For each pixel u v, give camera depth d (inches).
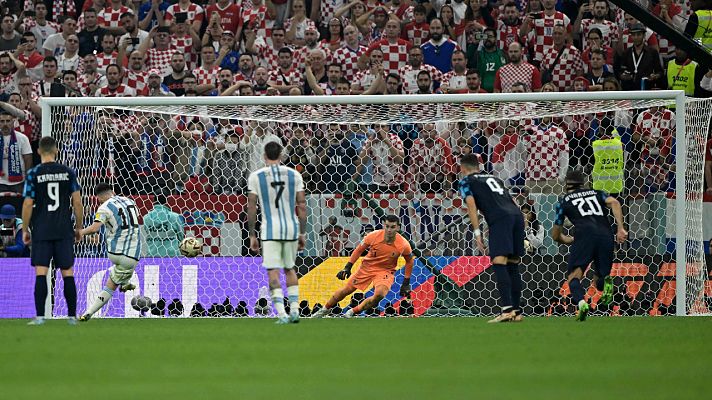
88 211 2246.6
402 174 2283.5
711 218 2235.5
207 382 879.7
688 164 2169.0
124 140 2316.7
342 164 2303.2
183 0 2974.9
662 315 2087.8
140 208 2272.4
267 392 809.5
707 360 1059.3
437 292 2133.4
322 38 2970.0
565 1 2908.5
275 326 1624.0
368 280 2018.9
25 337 1382.9
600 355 1109.7
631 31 2662.4
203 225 2282.2
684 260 2041.1
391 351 1160.8
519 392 803.4
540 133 2320.4
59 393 807.7
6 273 2169.0
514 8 2812.5
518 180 2338.8
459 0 2888.8
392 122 2244.1
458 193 2245.3
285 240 1640.0
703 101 2169.0
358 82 2706.7
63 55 2918.3
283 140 2365.9
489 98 2050.9
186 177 2319.1
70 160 2210.9
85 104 2103.8
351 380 888.3
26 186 1685.5
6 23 3009.4
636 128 2324.1
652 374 930.1
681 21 2755.9
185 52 2923.2
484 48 2736.2
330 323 1717.5
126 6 3073.3
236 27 2957.7
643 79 2620.6
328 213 2234.3
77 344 1264.8
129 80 2780.5
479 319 1878.7
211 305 2143.2
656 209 2191.2
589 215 1768.0
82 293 2153.1
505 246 1710.1
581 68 2753.4
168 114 2338.8
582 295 1748.3
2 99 2854.3
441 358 1080.2
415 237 2251.5
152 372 957.8
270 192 1628.9
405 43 2770.7
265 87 2645.2
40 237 1689.2
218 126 2395.4
